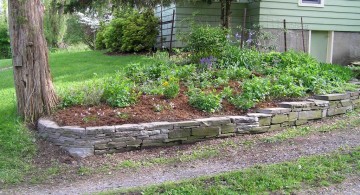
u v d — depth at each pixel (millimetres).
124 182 4242
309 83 7172
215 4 11883
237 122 5711
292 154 4859
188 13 11688
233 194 3814
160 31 13031
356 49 13367
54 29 20188
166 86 6469
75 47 21766
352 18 13055
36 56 5793
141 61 10508
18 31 5711
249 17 12352
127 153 5152
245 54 8211
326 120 6512
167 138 5359
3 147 5105
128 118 5438
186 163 4781
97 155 5059
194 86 6793
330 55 13031
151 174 4461
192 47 8352
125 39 12633
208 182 4066
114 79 6965
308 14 12406
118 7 10586
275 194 3834
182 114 5734
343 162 4484
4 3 24484
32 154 5035
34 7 5777
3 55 22438
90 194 3832
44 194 3963
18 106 5883
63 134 5109
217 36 8234
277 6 11922
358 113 6879
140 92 6273
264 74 7590
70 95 6234
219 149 5227
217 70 7578
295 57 8508
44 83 5859
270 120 5938
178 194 3820
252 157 4852
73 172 4602
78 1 10062
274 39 11289
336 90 7031
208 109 5906
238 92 6535
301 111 6262
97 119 5383
